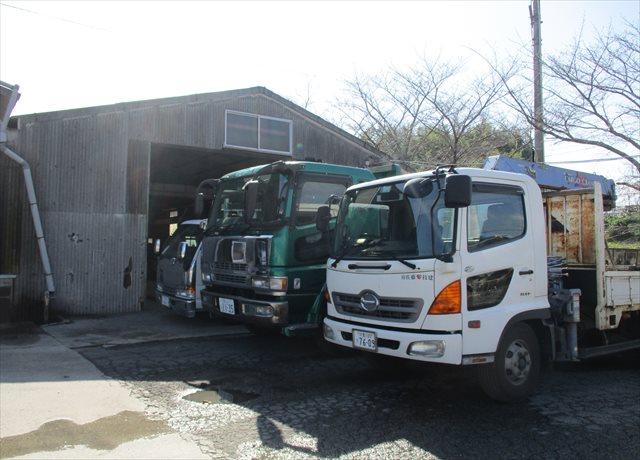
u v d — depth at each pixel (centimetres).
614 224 1452
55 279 1006
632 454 394
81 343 788
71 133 1027
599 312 583
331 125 1356
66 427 447
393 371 649
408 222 494
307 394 550
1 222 958
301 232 655
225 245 708
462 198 439
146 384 581
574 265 646
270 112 1274
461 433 436
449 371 647
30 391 545
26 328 899
